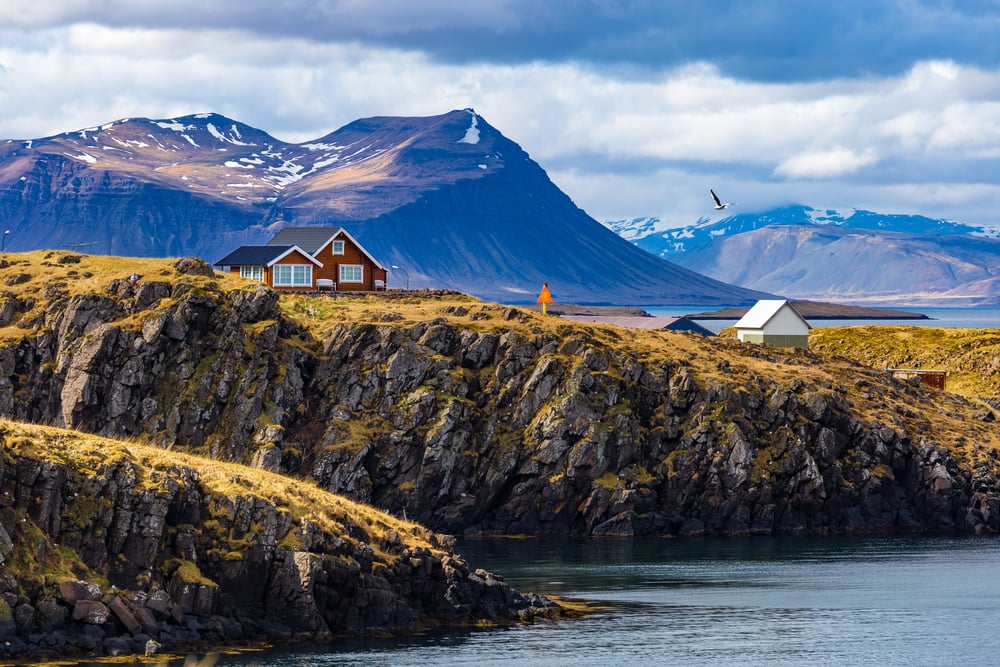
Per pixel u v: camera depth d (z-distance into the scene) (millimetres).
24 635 179875
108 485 198000
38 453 194125
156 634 190375
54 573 187250
